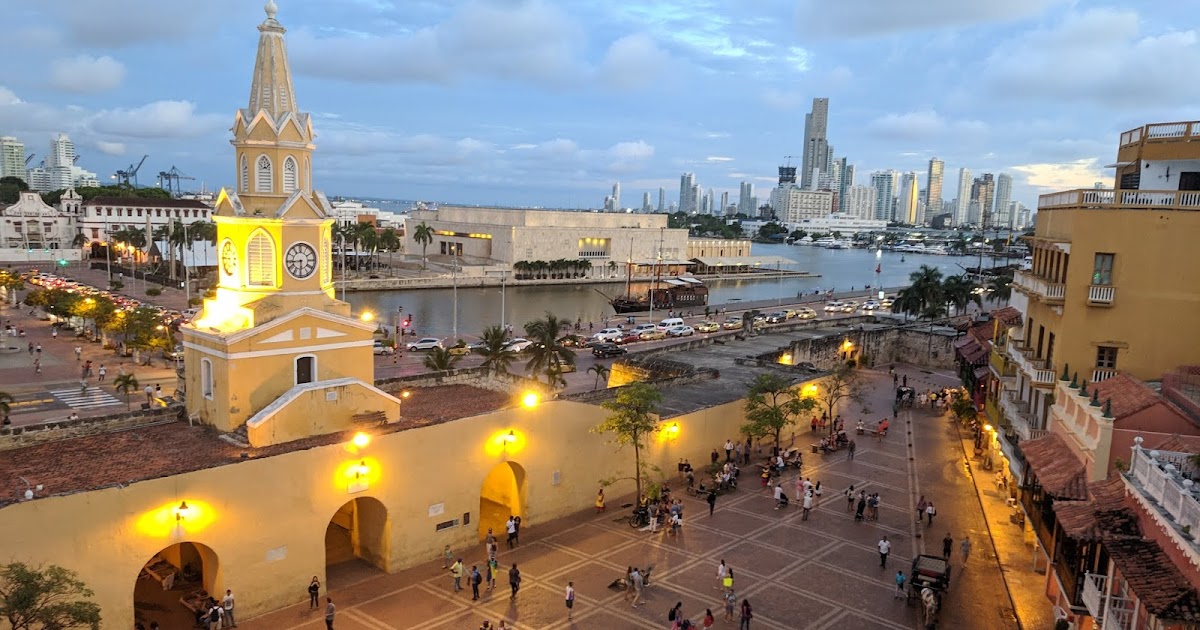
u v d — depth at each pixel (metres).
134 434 37.72
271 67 39.50
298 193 38.53
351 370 41.41
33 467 32.62
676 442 53.53
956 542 44.03
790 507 48.88
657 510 45.66
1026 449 38.09
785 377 67.06
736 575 38.94
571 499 46.53
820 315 143.50
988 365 61.72
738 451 59.69
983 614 35.81
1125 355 41.16
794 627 34.03
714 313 144.12
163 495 29.75
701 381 66.56
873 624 34.53
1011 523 47.00
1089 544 30.08
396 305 150.75
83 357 87.06
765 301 171.38
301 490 34.06
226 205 38.81
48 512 26.86
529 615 34.09
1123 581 26.92
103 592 28.45
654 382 62.81
